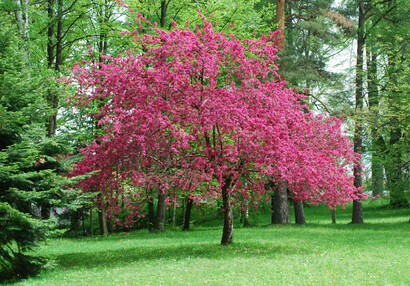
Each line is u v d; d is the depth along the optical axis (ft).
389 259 35.73
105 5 70.03
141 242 56.85
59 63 59.77
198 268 33.17
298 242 48.93
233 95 39.01
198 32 41.37
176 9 78.02
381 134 79.92
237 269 32.22
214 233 68.85
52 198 34.37
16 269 32.19
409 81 74.38
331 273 30.22
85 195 35.88
